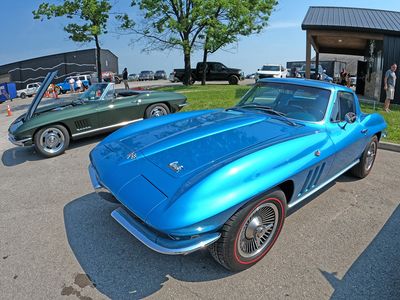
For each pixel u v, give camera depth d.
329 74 31.00
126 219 2.66
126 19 20.50
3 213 3.88
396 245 3.16
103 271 2.78
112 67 58.47
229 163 2.55
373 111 10.18
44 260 2.94
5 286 2.61
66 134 6.40
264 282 2.64
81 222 3.61
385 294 2.52
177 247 2.34
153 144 3.13
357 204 4.01
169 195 2.41
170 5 19.70
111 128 7.03
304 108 3.78
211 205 2.29
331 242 3.20
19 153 6.73
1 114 15.84
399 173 5.09
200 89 17.41
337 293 2.53
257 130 3.30
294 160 2.89
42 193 4.46
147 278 2.69
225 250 2.54
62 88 35.69
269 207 2.78
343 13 16.06
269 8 20.92
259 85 4.43
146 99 7.46
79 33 20.81
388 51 12.73
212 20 19.09
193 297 2.48
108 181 2.80
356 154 4.29
